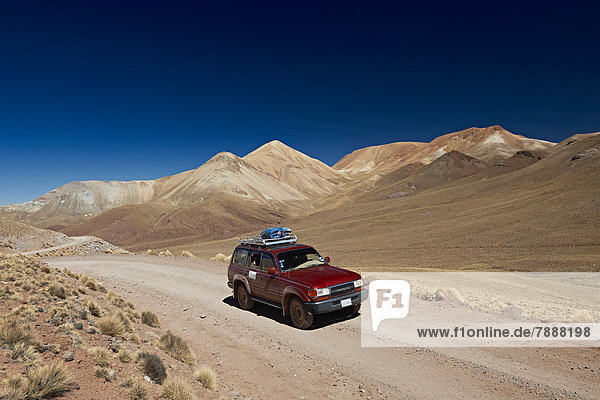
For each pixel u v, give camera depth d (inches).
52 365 170.1
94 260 911.0
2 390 148.8
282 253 380.5
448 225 4448.8
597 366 227.1
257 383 233.3
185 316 396.8
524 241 3014.3
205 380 223.0
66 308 283.9
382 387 218.7
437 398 202.4
